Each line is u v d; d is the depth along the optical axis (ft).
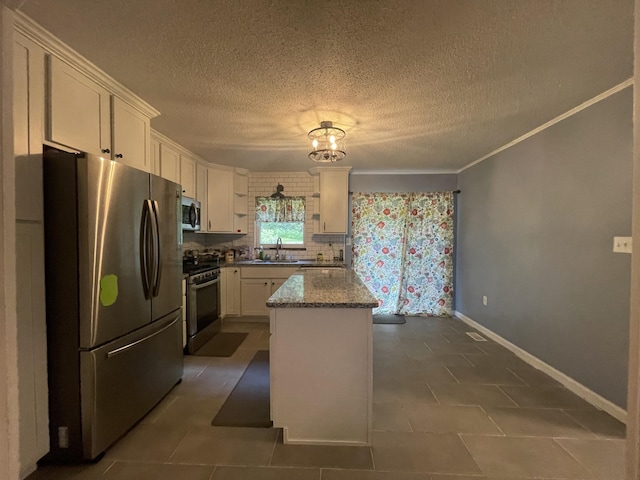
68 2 4.62
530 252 10.17
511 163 11.25
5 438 2.87
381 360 10.36
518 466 5.61
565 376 8.61
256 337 12.71
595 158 7.68
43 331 5.46
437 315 16.11
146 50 5.82
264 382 8.80
